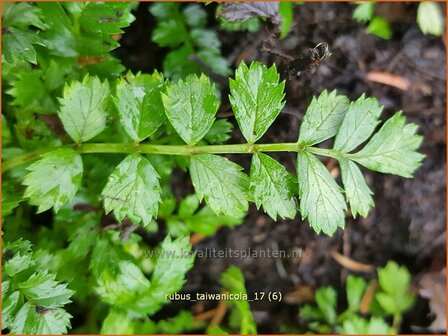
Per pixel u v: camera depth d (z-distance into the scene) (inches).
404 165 3.8
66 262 4.5
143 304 4.5
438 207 5.8
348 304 5.7
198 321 5.4
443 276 5.8
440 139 5.8
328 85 5.5
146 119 3.7
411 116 5.8
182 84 3.6
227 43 5.4
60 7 4.2
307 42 5.5
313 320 5.6
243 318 5.1
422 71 5.8
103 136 4.6
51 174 3.7
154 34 5.1
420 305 5.7
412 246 5.8
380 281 5.6
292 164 5.3
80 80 4.4
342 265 5.8
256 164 3.6
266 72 3.5
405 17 5.8
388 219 5.8
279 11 4.8
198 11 5.3
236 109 3.5
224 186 3.6
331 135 3.7
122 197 3.6
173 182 5.5
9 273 3.7
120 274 4.4
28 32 3.8
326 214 3.6
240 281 5.5
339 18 5.7
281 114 5.3
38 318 3.7
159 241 5.4
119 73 4.5
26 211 4.9
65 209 4.6
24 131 4.4
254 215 5.7
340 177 5.7
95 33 4.3
